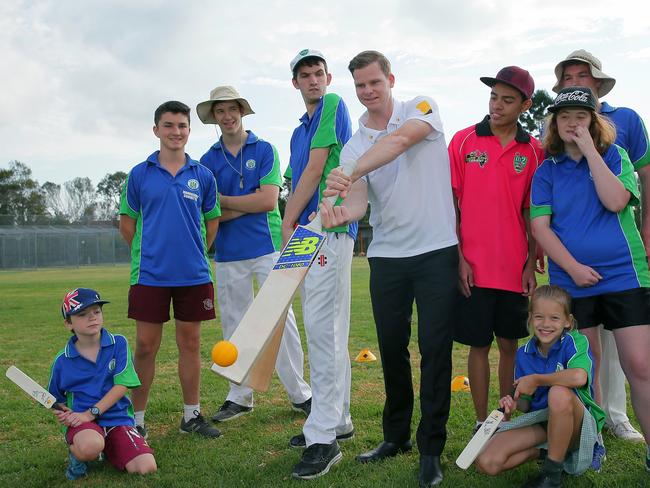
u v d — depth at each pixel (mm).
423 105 3266
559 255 3398
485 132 3787
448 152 3771
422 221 3355
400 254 3424
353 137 3590
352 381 5582
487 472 3164
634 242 3336
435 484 3188
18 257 41188
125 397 3840
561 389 3068
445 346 3320
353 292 14766
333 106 3830
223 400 5098
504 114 3668
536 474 3314
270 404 4988
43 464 3715
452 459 3596
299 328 8984
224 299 4859
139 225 4277
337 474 3404
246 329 2537
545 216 3504
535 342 3396
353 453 3795
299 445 3936
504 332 3865
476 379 3879
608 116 3926
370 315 10133
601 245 3318
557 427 3029
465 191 3799
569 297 3279
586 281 3314
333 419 3584
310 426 3566
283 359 4605
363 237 46531
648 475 3266
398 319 3496
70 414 3553
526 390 3170
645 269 3340
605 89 4191
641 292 3307
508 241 3711
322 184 3887
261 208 4637
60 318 10664
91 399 3713
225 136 4820
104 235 44438
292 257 2770
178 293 4270
